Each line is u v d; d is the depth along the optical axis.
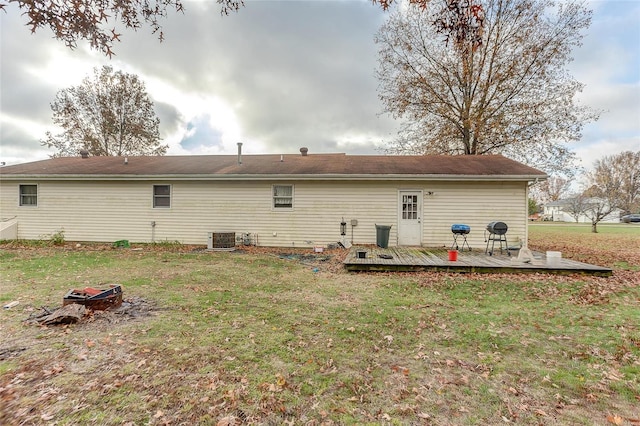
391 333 3.53
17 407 2.11
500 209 9.91
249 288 5.42
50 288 5.08
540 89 14.74
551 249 11.18
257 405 2.19
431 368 2.76
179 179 10.86
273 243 10.80
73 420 2.00
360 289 5.48
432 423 2.04
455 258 7.27
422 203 10.24
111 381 2.44
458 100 16.58
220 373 2.60
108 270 6.65
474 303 4.70
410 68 16.33
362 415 2.11
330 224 10.57
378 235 9.93
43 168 12.01
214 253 9.43
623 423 2.04
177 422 2.00
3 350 2.92
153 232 11.23
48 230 11.50
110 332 3.38
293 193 10.69
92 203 11.36
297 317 4.01
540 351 3.11
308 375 2.61
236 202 10.94
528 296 5.09
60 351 2.92
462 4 3.38
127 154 24.50
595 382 2.54
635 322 3.88
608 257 9.16
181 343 3.15
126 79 23.73
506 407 2.21
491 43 15.11
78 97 22.38
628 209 34.78
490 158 12.28
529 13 13.93
